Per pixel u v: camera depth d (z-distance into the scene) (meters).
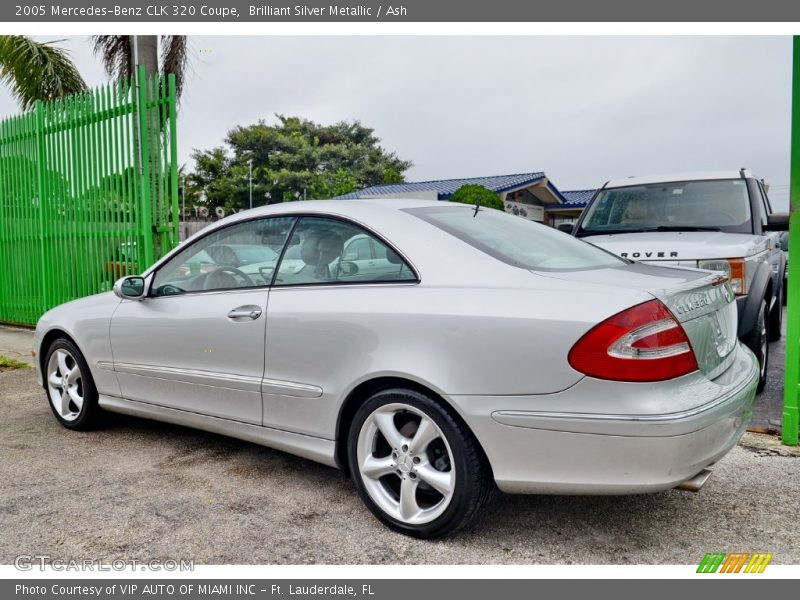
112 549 2.87
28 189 8.98
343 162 51.69
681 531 2.99
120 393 4.26
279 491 3.49
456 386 2.71
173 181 7.27
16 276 9.43
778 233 6.99
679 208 6.16
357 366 3.00
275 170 47.16
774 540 2.90
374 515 3.07
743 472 3.65
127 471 3.80
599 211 6.53
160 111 7.33
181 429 4.66
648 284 2.71
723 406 2.60
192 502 3.35
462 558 2.78
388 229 3.14
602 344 2.46
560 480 2.57
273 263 3.52
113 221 7.74
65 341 4.59
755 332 4.96
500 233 3.32
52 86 12.40
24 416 5.03
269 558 2.79
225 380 3.58
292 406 3.30
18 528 3.07
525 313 2.62
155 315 3.97
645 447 2.41
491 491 2.85
